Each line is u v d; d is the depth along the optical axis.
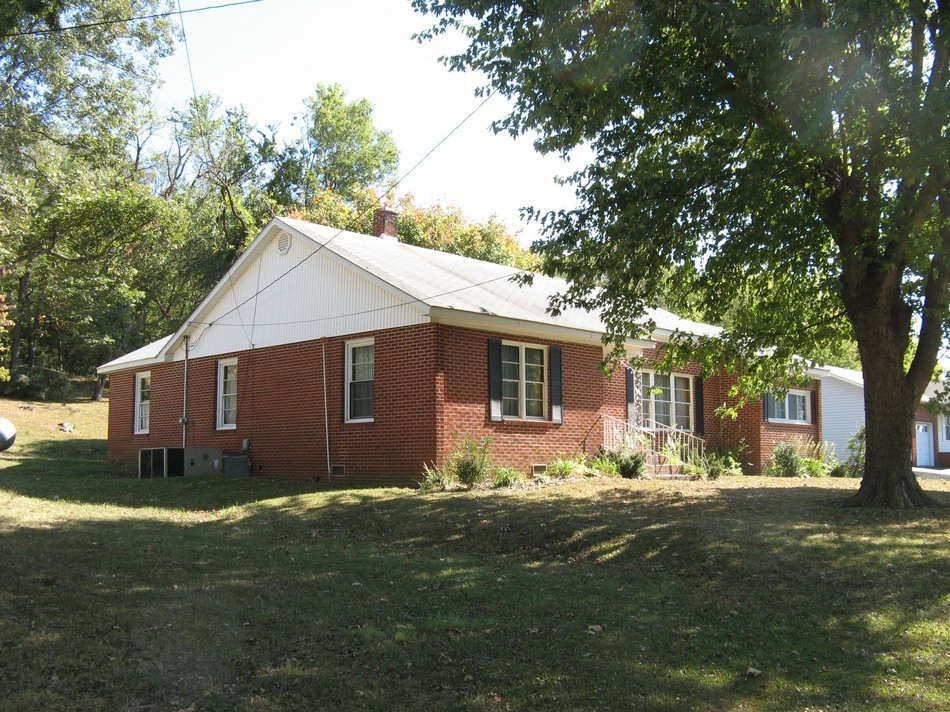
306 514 12.42
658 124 12.06
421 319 15.52
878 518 10.71
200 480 17.11
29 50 27.19
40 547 9.14
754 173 11.03
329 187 50.38
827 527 10.13
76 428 33.06
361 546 10.15
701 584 8.09
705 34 10.04
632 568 8.91
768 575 8.21
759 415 22.91
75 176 26.11
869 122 10.69
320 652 5.79
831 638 6.33
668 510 11.58
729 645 6.16
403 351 15.83
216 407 20.44
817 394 26.05
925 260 11.07
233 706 4.77
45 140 29.41
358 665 5.55
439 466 15.06
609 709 4.89
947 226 11.42
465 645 6.06
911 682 5.43
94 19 28.02
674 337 15.12
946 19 10.19
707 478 18.23
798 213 12.63
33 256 25.39
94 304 38.25
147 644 5.76
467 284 18.22
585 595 7.65
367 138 52.38
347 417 16.92
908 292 12.52
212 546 9.82
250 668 5.41
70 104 29.77
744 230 11.95
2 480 17.88
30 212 25.31
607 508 11.79
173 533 10.85
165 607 6.73
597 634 6.41
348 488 14.97
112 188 27.12
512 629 6.50
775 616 6.92
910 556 8.56
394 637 6.20
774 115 10.88
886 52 10.20
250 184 48.72
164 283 43.00
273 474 18.44
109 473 20.44
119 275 30.08
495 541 10.29
